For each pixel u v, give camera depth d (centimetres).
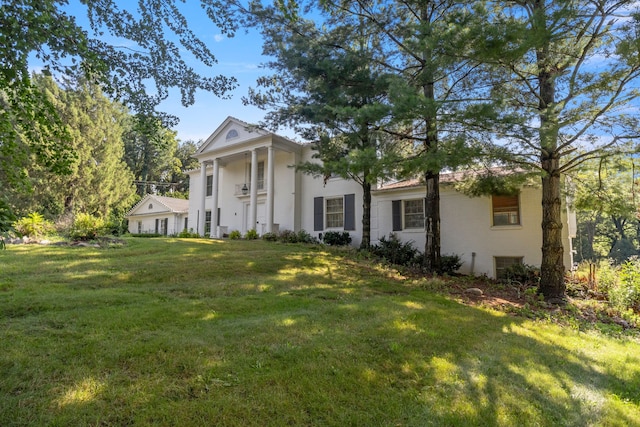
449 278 1048
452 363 408
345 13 1057
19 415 261
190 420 269
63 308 511
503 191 1073
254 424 272
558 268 852
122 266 837
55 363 338
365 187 1380
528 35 665
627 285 838
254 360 375
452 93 941
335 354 404
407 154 1097
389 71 1084
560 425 303
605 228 3622
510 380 376
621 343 565
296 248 1284
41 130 381
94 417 264
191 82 432
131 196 2753
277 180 1844
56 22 330
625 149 743
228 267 890
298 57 1078
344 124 1109
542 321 660
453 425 289
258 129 1430
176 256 998
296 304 623
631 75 671
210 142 1933
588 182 963
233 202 1998
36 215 1238
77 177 2150
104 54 385
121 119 2408
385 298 711
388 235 1490
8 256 887
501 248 1248
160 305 558
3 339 385
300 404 303
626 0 669
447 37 707
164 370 342
